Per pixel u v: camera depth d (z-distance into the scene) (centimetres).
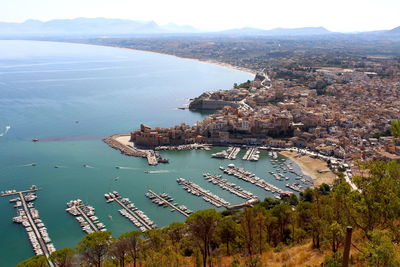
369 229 9125
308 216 17012
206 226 13112
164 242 15388
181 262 13312
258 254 13862
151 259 13000
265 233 15800
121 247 13650
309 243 14488
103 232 13638
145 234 15062
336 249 12062
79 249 13038
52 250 19525
